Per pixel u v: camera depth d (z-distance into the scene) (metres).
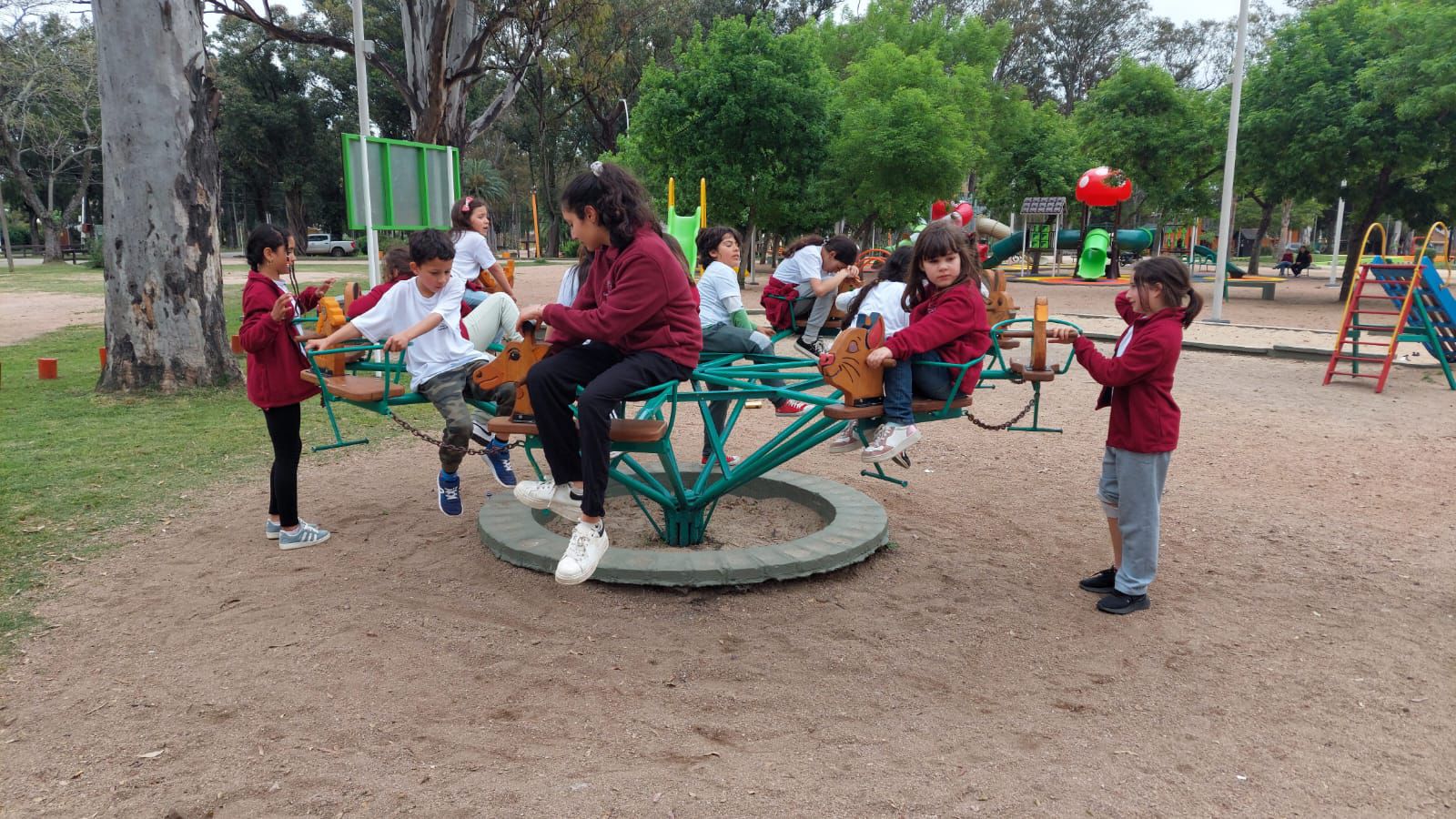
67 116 41.34
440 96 17.88
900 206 23.70
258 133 49.53
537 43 24.42
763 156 22.45
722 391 4.16
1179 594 4.61
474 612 4.25
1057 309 21.66
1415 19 19.66
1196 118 26.12
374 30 42.06
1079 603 4.48
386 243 44.03
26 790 2.81
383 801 2.76
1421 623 4.25
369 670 3.65
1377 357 10.94
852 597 4.53
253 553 5.03
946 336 3.92
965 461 7.45
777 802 2.77
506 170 70.81
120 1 8.98
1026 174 35.47
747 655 3.85
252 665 3.68
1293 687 3.61
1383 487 6.68
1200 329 17.08
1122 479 4.29
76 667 3.65
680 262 3.54
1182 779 2.93
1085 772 2.96
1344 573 4.92
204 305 9.88
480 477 6.75
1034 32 56.91
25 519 5.57
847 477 6.89
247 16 15.53
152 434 7.89
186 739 3.12
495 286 7.46
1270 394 10.55
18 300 21.67
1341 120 20.33
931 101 23.72
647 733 3.21
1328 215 45.19
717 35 21.89
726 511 6.14
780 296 6.80
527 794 2.79
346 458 7.37
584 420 3.38
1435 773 2.99
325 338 4.32
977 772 2.95
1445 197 20.62
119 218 9.45
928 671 3.73
